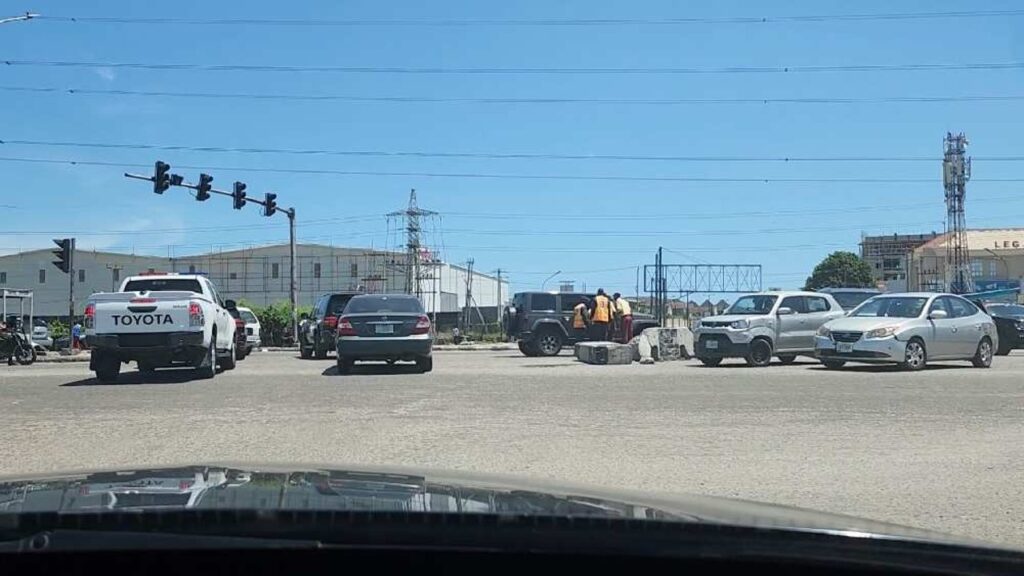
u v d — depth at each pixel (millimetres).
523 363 21109
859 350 17031
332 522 2316
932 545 2428
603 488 3418
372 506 2521
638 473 7379
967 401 12008
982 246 78688
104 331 15008
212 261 90500
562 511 2549
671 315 36438
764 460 7961
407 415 10750
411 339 16641
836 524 2662
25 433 9477
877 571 2396
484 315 79312
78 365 23844
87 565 2270
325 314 23719
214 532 2270
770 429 9688
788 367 18812
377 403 11930
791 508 3174
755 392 13156
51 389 14148
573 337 25391
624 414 10844
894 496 6609
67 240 28281
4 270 92312
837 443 8836
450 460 7891
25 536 2252
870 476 7312
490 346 36906
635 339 21875
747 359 19219
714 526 2404
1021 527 5746
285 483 3059
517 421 10258
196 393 13281
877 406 11531
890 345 16922
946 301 18234
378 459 7914
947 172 62375
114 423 10164
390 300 17281
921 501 6457
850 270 94500
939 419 10414
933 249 75500
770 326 19375
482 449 8445
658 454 8227
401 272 82188
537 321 25266
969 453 8336
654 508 2777
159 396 12914
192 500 2607
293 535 2268
